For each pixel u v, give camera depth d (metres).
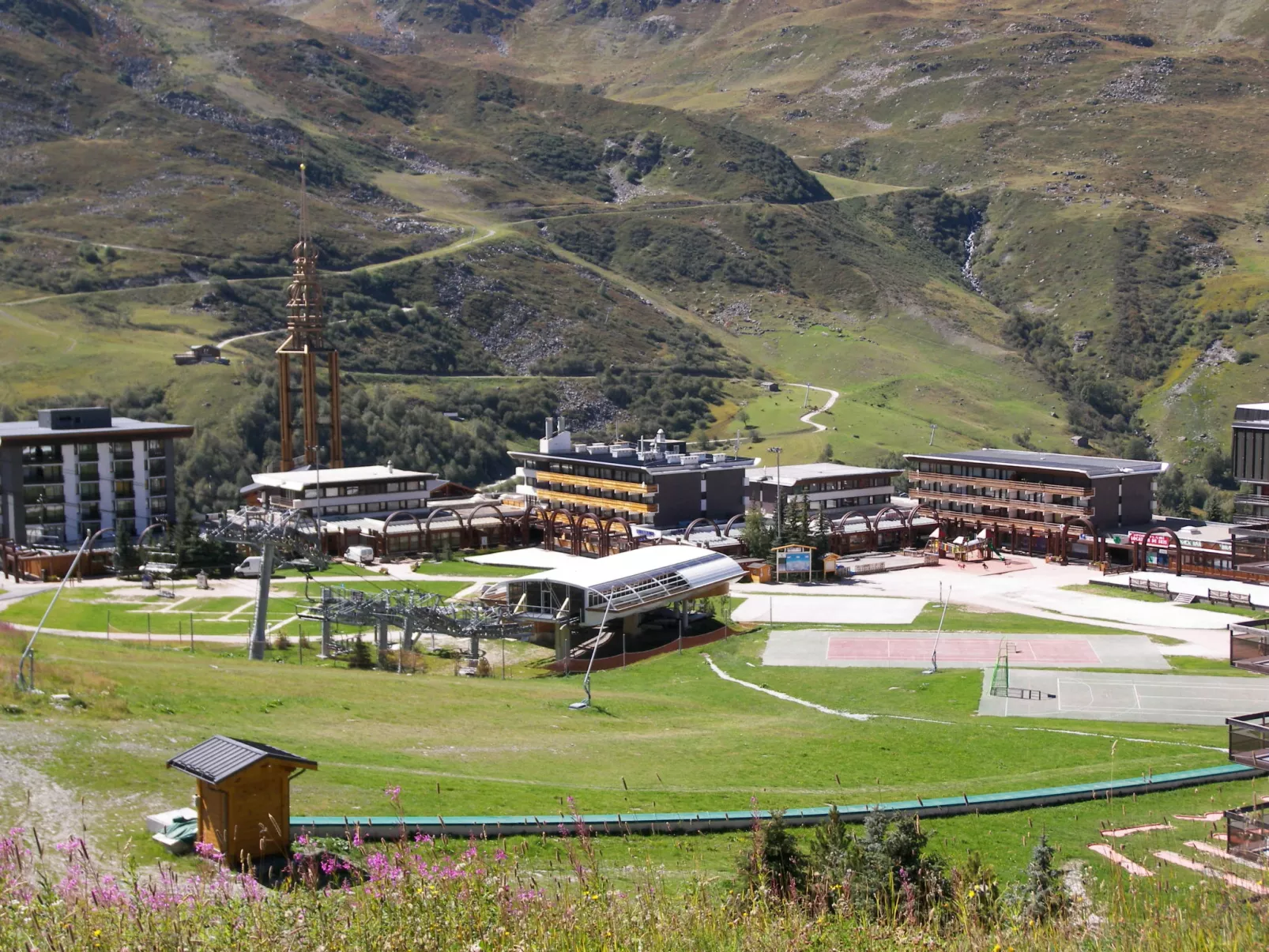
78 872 33.22
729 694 124.38
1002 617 161.62
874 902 35.59
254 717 79.88
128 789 53.38
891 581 193.00
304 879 32.84
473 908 27.27
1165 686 120.44
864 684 126.06
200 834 43.84
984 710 111.19
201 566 188.62
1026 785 75.50
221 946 25.83
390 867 29.19
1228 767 78.00
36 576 188.88
